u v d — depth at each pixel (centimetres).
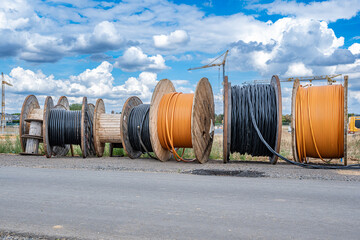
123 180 587
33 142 1217
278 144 893
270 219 348
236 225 327
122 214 365
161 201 425
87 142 1162
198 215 362
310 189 512
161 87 1050
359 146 1511
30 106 1280
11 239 292
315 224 332
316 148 884
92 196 453
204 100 1002
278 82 928
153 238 290
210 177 635
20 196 452
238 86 1003
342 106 866
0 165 812
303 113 899
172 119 980
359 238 293
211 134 1045
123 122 1100
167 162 996
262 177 645
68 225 326
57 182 563
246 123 912
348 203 420
